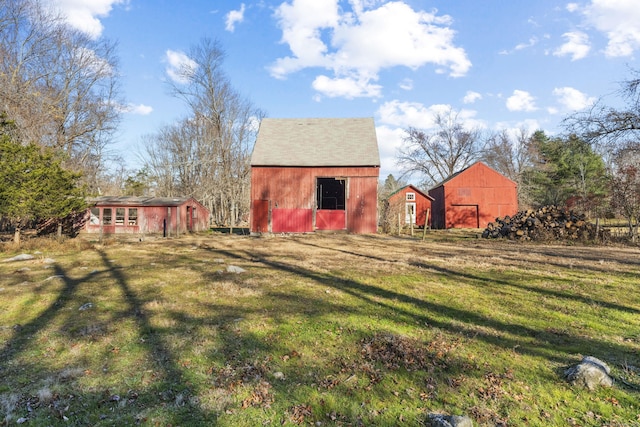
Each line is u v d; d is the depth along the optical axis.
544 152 41.19
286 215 21.16
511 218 19.77
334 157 21.58
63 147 27.25
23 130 20.19
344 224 21.44
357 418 2.79
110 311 5.51
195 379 3.39
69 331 4.63
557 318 5.12
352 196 21.36
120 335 4.48
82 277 8.15
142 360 3.79
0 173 12.20
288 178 21.22
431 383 3.31
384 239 18.19
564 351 3.99
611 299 6.09
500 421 2.74
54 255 12.08
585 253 12.45
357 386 3.26
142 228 24.11
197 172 41.19
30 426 2.67
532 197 41.09
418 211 35.22
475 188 30.83
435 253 12.47
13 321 5.05
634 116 14.94
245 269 9.14
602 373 3.29
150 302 5.96
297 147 22.47
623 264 9.76
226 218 40.66
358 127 24.48
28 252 12.66
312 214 21.19
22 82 23.20
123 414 2.84
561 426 2.68
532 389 3.20
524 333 4.54
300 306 5.72
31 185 13.06
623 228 20.95
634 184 16.38
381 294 6.46
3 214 13.27
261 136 23.48
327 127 24.55
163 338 4.38
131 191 43.94
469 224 30.62
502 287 6.99
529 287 6.99
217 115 34.41
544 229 17.16
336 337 4.40
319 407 2.94
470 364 3.68
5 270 9.06
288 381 3.35
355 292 6.62
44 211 13.78
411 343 4.19
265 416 2.82
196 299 6.18
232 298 6.24
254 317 5.17
